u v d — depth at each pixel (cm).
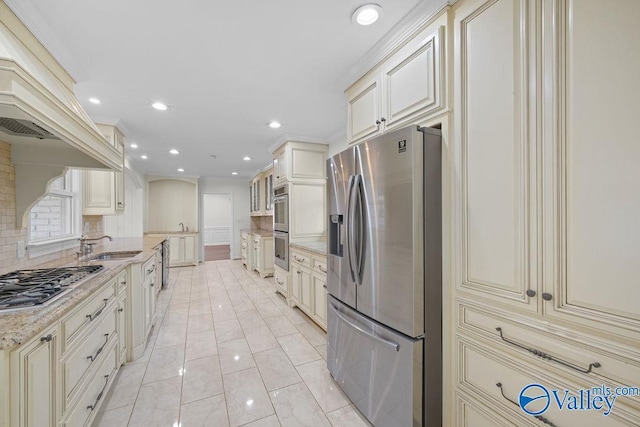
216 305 363
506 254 105
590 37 82
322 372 207
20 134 156
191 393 182
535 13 95
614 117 77
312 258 288
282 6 134
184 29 150
